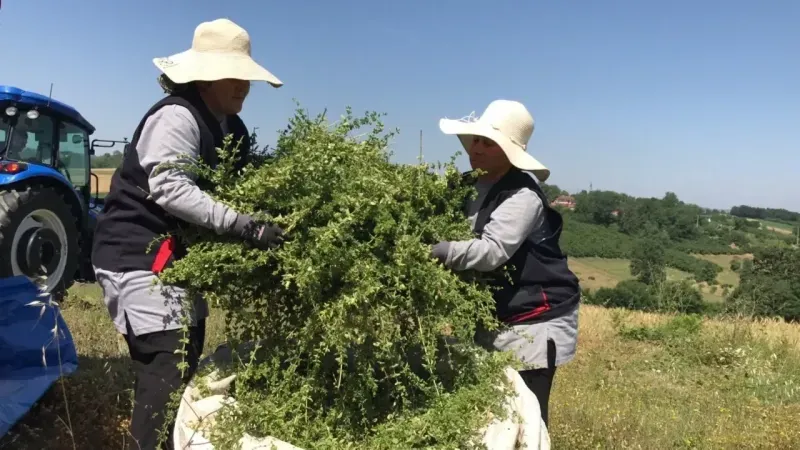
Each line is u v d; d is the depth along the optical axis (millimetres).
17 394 3223
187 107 2354
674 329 9508
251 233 2145
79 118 7176
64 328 3699
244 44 2508
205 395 2170
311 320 2084
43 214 6062
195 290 2291
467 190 2568
